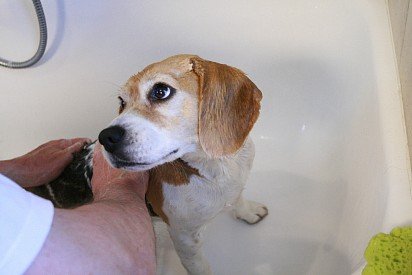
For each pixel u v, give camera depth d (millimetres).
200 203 1028
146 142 848
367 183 1064
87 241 591
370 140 1095
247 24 1396
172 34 1451
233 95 909
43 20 1367
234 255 1343
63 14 1438
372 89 1121
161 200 1035
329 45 1341
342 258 1102
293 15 1351
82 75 1491
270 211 1411
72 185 1153
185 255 1154
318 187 1407
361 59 1220
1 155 1537
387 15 1188
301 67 1423
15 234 469
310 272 1228
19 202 488
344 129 1356
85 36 1461
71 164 1172
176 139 892
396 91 1037
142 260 707
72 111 1522
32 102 1503
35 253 486
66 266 537
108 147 847
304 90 1463
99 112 1520
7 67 1459
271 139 1540
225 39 1432
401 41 1054
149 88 887
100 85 1498
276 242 1342
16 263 466
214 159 974
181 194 1011
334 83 1382
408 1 1018
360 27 1225
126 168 870
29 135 1532
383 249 748
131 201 840
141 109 884
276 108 1525
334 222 1285
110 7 1426
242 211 1363
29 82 1479
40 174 1136
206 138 893
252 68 1472
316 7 1319
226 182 1035
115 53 1479
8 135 1533
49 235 533
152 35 1457
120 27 1449
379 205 908
